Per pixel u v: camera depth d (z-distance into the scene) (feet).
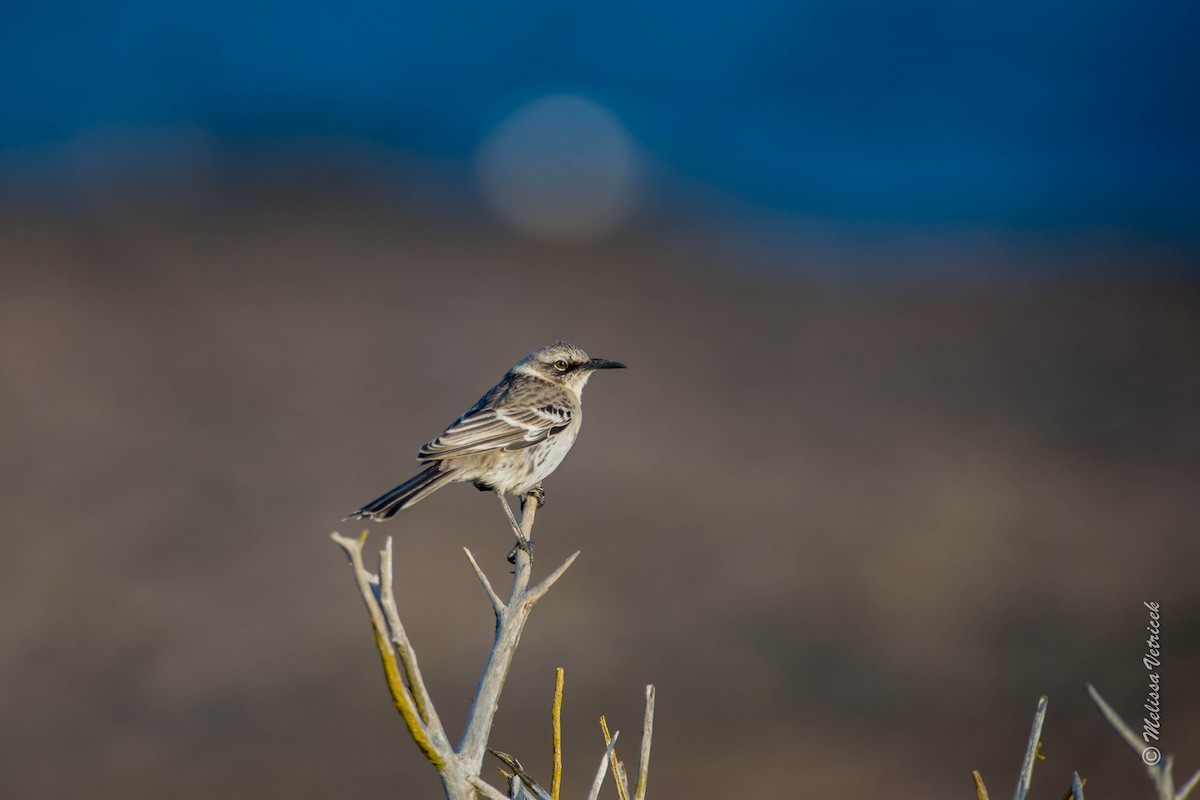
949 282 125.49
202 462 72.08
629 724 47.19
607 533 64.44
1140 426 85.51
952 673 51.60
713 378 94.73
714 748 45.27
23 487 67.10
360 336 95.96
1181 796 12.71
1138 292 119.24
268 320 97.14
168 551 61.41
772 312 114.11
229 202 127.65
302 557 61.21
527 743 45.37
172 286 102.17
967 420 87.10
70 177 129.90
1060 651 53.11
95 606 56.08
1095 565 62.49
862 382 95.50
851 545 64.85
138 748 46.06
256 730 47.34
